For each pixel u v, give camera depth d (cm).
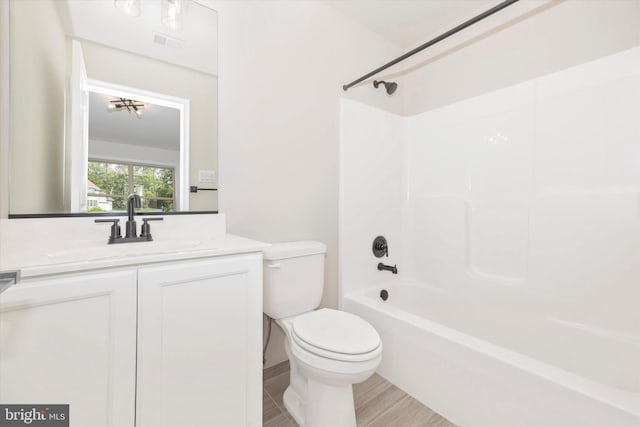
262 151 156
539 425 95
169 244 103
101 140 114
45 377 68
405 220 225
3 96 93
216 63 141
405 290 216
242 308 99
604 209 134
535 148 157
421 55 222
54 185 104
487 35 185
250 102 152
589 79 139
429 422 124
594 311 136
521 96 163
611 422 80
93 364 74
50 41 104
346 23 194
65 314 70
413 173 221
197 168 136
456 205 192
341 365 100
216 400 94
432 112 209
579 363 136
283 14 164
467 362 117
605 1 141
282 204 164
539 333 152
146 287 80
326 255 183
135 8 122
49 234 100
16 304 64
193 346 89
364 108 199
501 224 170
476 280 180
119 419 77
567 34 152
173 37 130
